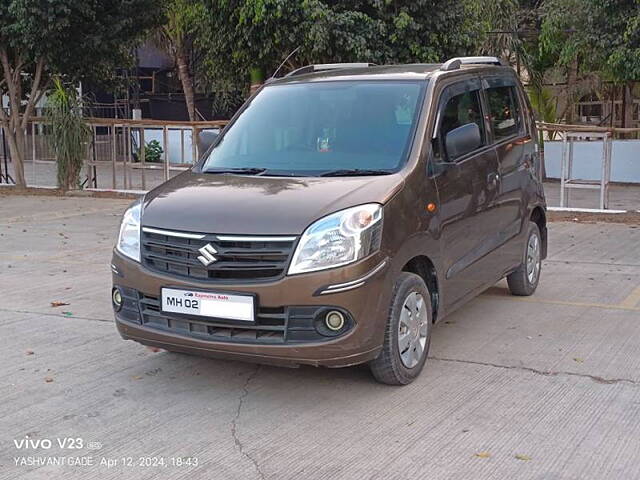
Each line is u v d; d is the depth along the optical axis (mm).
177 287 4676
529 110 7391
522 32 19812
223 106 26953
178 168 17500
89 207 14906
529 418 4527
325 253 4473
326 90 6016
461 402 4781
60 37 16000
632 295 7473
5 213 14000
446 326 6449
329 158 5406
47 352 5895
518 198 6801
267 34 14141
